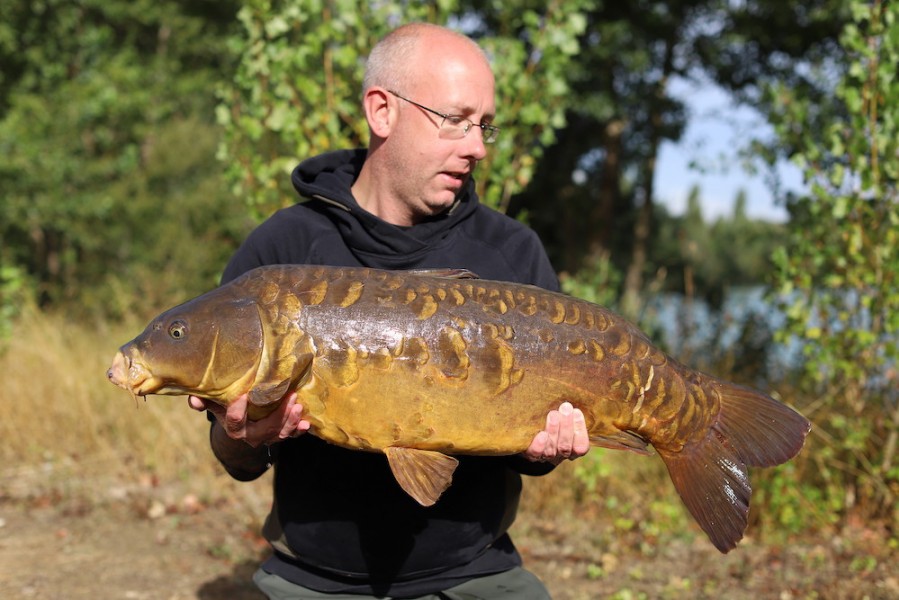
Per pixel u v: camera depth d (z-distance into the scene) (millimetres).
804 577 5172
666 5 16781
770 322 7875
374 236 2643
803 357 6828
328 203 2680
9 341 8719
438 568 2654
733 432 2443
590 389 2342
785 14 15617
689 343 7672
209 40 23734
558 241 20281
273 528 2773
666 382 2389
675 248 20938
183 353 2225
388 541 2621
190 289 15281
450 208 2734
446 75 2572
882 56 5617
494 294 2348
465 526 2646
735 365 7512
